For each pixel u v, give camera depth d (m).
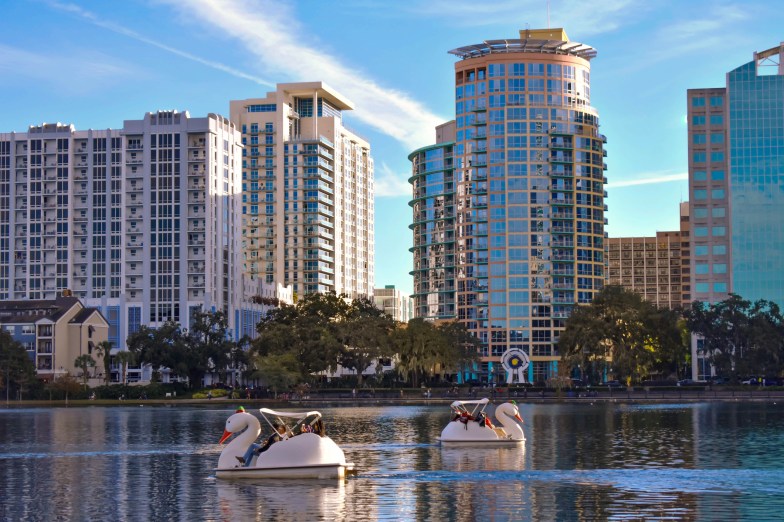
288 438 64.50
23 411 169.12
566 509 51.94
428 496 56.09
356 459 74.75
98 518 51.16
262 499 55.56
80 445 91.50
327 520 49.41
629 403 176.62
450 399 192.12
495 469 68.12
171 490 60.03
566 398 188.88
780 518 49.41
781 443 87.31
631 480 62.44
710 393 186.62
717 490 58.09
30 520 50.91
